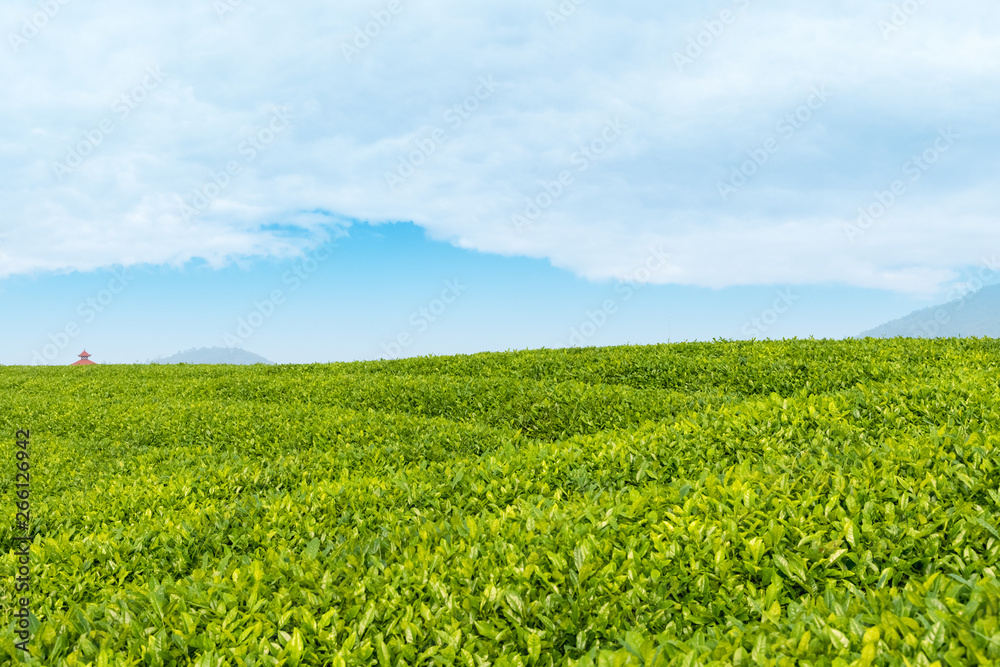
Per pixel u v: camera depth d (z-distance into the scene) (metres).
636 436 6.70
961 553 3.46
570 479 5.64
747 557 3.61
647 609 3.27
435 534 4.48
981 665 2.23
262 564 4.13
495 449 8.53
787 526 3.84
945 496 4.10
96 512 6.02
